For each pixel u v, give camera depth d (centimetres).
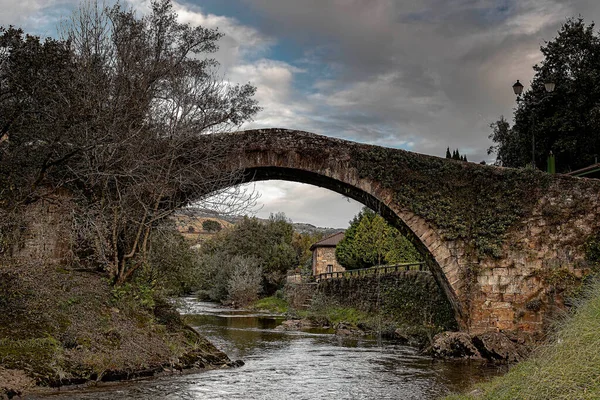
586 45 3025
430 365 1540
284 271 5525
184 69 1727
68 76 1528
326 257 5934
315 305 3431
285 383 1228
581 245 1809
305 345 2003
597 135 2920
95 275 1578
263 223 5828
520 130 3278
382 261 4281
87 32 1714
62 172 1653
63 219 1636
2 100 1482
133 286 1541
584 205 1828
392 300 2597
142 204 1552
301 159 1897
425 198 1892
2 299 1191
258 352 1781
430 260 1922
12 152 1521
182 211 1670
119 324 1346
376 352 1830
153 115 1688
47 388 1008
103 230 1562
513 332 1786
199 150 1748
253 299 4950
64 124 1493
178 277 1777
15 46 1453
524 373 810
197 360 1407
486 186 1884
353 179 1903
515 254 1833
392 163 1911
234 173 1794
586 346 697
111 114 1581
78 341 1186
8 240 1423
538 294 1805
